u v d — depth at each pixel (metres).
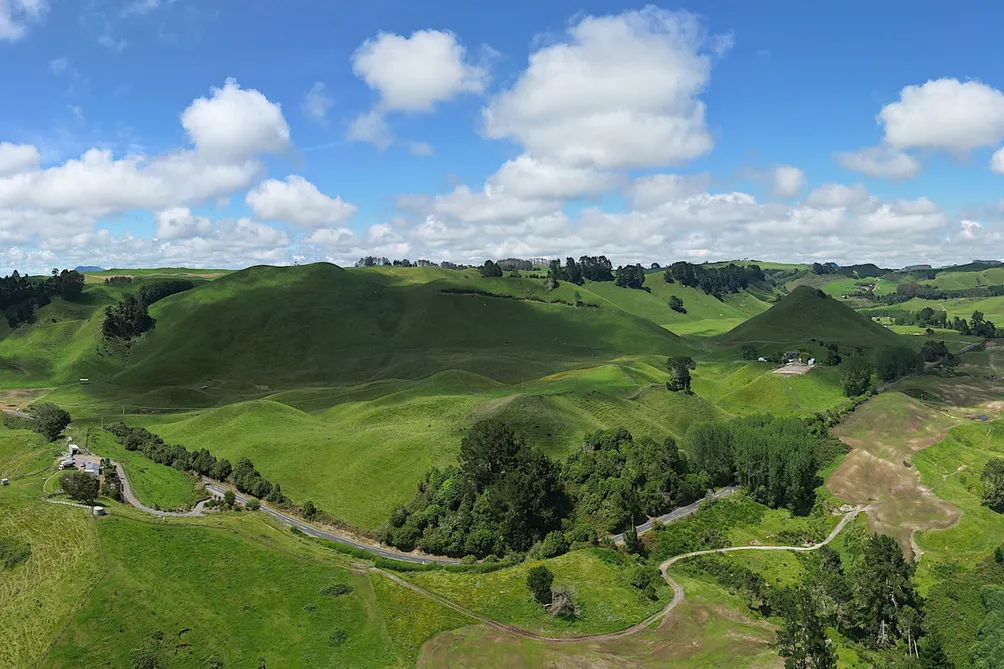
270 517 135.50
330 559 115.25
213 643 89.12
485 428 137.00
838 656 90.00
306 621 96.38
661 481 140.00
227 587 101.00
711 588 107.75
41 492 121.56
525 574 110.56
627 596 104.06
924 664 89.81
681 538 126.31
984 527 122.81
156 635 87.81
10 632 86.31
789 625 85.56
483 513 126.06
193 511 132.25
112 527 108.81
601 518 130.00
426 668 87.31
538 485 127.69
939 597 106.38
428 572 113.25
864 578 103.75
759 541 128.12
